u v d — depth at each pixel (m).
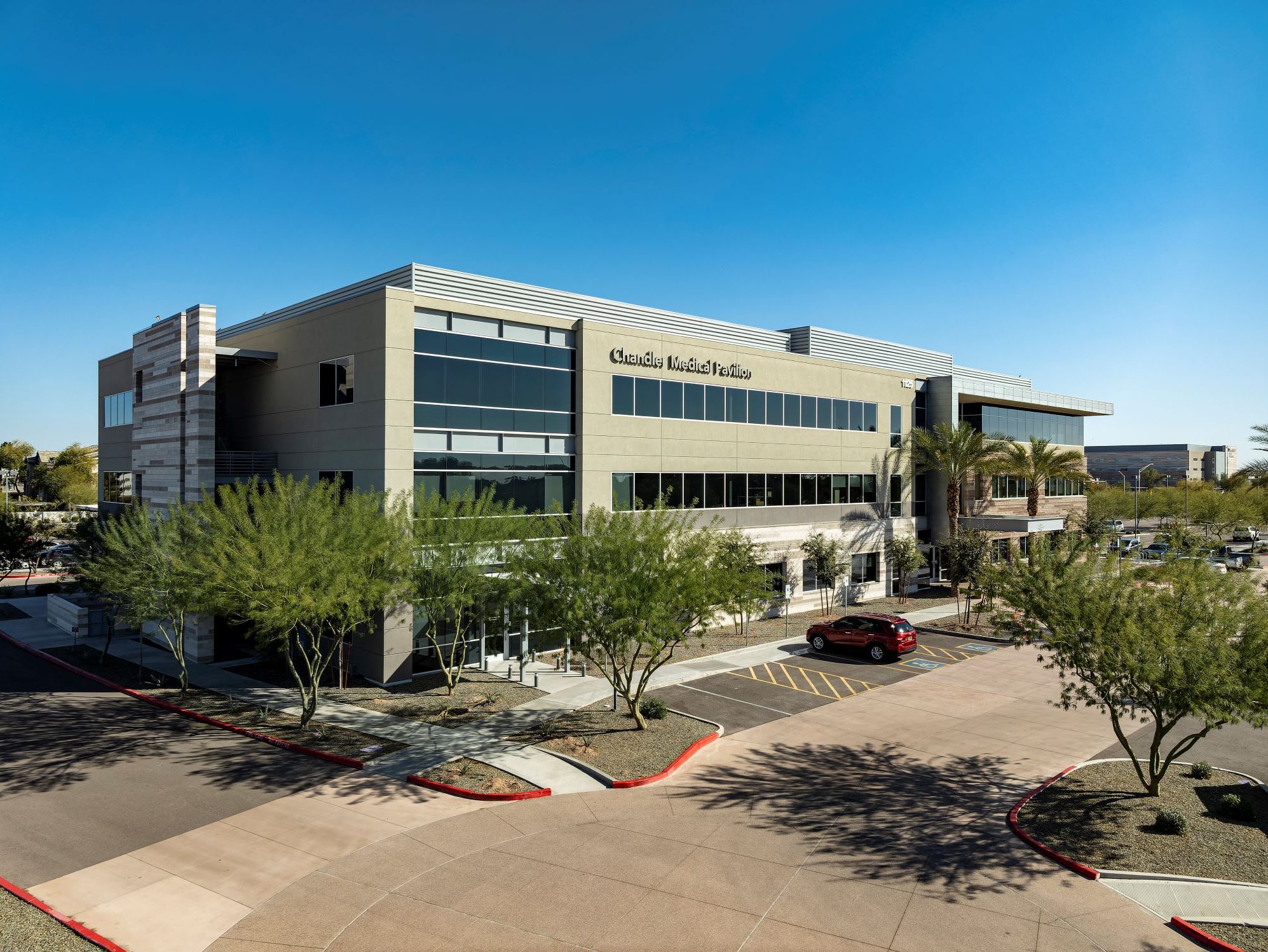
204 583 19.97
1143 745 19.83
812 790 16.88
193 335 28.70
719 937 11.29
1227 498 74.56
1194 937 11.41
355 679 25.70
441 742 19.62
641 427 32.09
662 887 12.68
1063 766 18.33
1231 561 56.03
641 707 22.23
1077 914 11.99
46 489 100.75
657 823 15.17
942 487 47.81
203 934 11.27
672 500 33.16
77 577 32.34
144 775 17.47
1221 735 20.78
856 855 13.85
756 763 18.55
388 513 23.56
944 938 11.30
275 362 30.56
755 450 36.97
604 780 17.22
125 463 36.50
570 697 23.86
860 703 23.56
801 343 42.91
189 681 25.56
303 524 19.84
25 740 19.81
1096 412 59.44
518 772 17.62
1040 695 24.58
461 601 22.36
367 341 25.70
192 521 23.58
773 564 38.06
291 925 11.52
